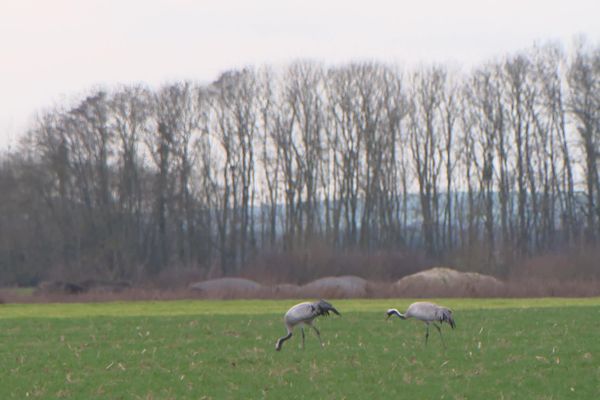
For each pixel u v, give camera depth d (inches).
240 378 844.0
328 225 3253.0
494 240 2977.4
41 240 3134.8
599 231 3034.0
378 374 855.7
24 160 3213.6
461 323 1242.0
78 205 3166.8
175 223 3221.0
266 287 2225.6
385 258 2691.9
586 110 3065.9
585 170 3095.5
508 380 832.9
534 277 2325.3
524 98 3260.3
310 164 3294.8
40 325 1280.8
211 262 3184.1
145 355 974.4
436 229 3297.2
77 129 3176.7
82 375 868.0
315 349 995.9
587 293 2033.7
